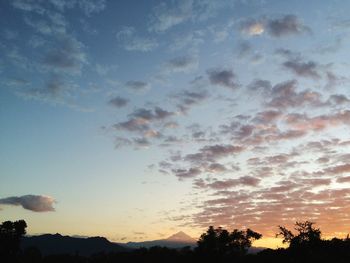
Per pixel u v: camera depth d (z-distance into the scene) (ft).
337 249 252.01
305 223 261.44
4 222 382.42
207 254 343.87
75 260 523.70
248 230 340.80
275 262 274.57
